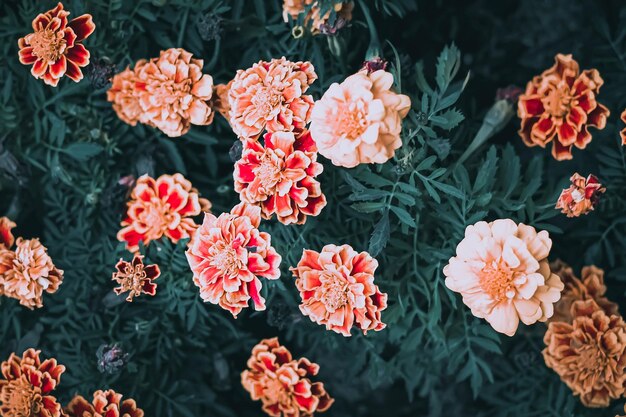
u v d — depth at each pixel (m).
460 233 0.56
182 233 0.59
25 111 0.61
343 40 0.59
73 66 0.57
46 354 0.62
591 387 0.59
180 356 0.63
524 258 0.51
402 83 0.60
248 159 0.54
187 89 0.58
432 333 0.59
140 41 0.62
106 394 0.59
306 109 0.54
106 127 0.62
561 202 0.55
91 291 0.62
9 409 0.60
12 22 0.60
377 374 0.62
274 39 0.62
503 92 0.62
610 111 0.62
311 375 0.67
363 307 0.53
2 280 0.60
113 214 0.62
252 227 0.54
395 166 0.55
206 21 0.59
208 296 0.54
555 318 0.61
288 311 0.61
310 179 0.54
